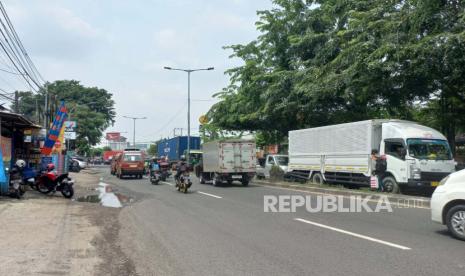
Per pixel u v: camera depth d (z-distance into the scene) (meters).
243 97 31.70
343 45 20.08
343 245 8.18
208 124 37.81
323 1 26.31
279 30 27.50
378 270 6.46
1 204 14.03
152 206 14.78
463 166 18.88
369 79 18.89
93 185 25.30
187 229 10.14
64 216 12.09
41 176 17.58
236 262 7.05
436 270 6.43
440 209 8.91
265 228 10.10
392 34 16.75
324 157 22.22
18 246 8.11
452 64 16.02
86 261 7.12
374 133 18.98
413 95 21.19
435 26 16.06
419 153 17.36
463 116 22.00
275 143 36.72
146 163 38.25
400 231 9.57
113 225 10.84
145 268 6.77
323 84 21.44
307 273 6.36
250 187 23.39
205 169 26.47
